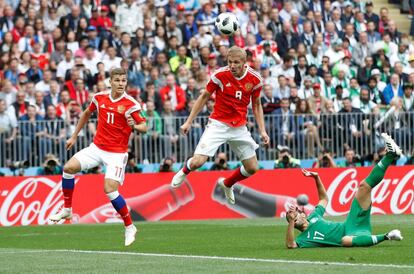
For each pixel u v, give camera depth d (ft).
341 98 122.42
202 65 123.95
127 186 103.35
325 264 51.26
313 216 61.46
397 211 107.96
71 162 67.26
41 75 118.93
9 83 111.96
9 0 129.08
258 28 132.05
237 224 93.20
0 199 100.42
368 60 129.49
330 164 109.60
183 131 70.03
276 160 110.63
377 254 55.98
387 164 59.62
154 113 110.01
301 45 127.95
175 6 134.21
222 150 110.63
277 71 125.49
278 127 110.93
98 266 53.26
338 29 137.18
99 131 67.36
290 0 137.39
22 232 88.02
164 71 119.55
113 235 80.89
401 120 112.68
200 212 105.29
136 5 130.62
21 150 105.29
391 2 157.07
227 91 69.72
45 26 126.52
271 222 95.71
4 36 121.19
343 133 111.86
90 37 123.95
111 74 67.10
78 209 102.63
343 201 107.65
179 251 62.95
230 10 133.69
